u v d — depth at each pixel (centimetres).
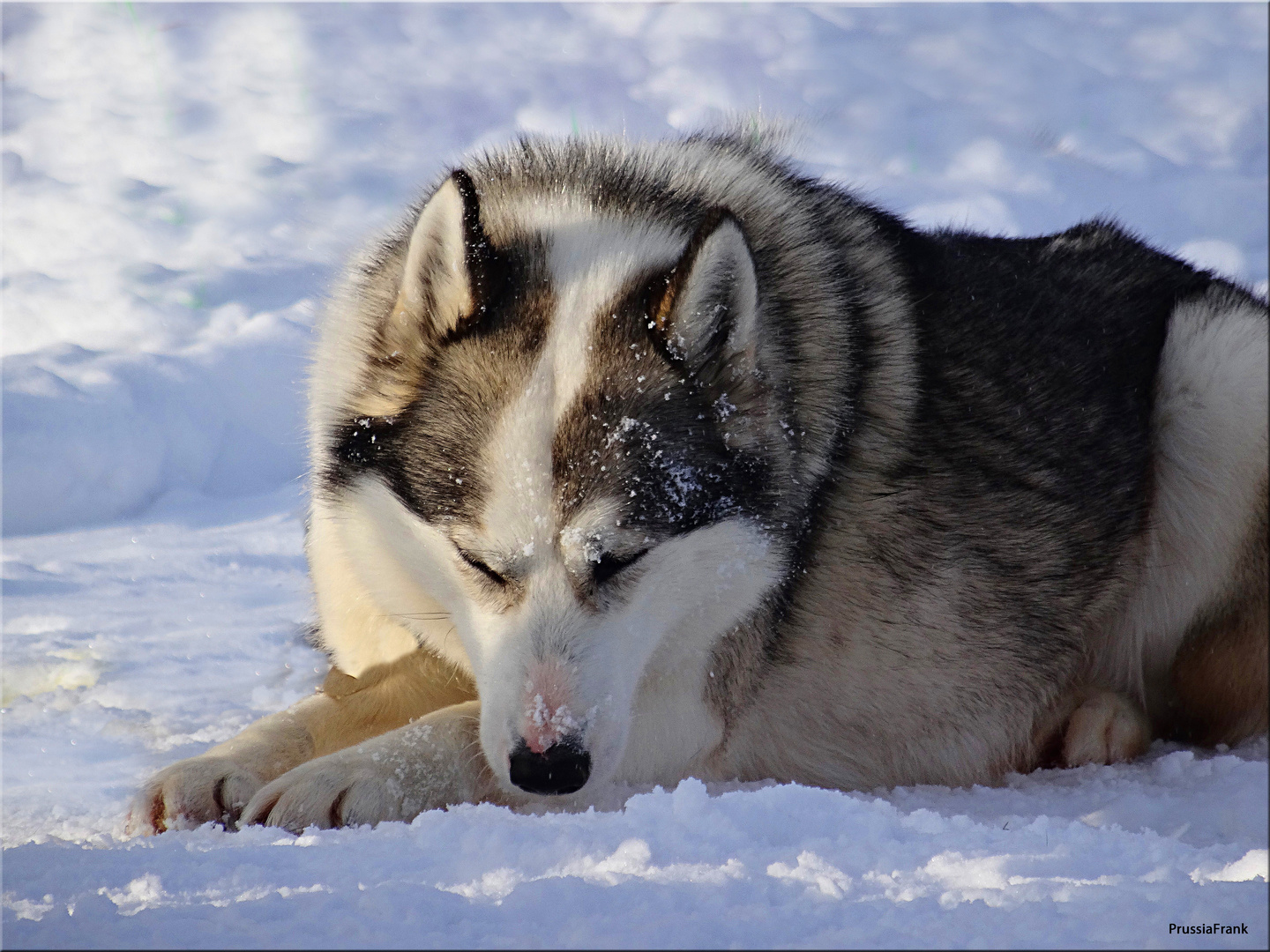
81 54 3828
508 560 842
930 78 3791
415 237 898
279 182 3117
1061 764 1170
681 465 859
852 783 1097
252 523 1845
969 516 1085
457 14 4147
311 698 1092
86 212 2923
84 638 1374
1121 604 1225
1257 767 1030
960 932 509
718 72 3734
